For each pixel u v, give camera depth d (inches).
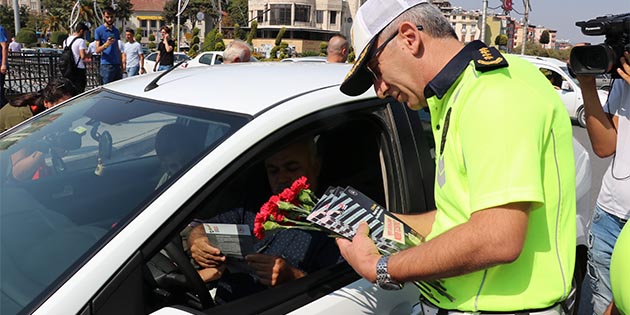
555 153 53.2
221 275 76.2
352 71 59.9
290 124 66.6
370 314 68.9
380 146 80.2
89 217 59.6
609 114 92.4
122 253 52.0
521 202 47.1
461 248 48.4
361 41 57.9
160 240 54.2
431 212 73.7
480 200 48.1
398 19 54.8
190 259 73.4
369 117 78.0
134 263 52.1
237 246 77.0
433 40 54.5
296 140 67.1
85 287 49.6
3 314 49.9
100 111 82.2
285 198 66.3
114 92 88.3
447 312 58.7
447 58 54.4
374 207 66.2
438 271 50.3
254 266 74.9
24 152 79.0
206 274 74.3
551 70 447.2
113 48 362.9
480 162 48.5
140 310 51.8
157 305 59.6
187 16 3211.1
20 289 52.4
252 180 84.0
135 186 62.3
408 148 80.4
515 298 54.7
